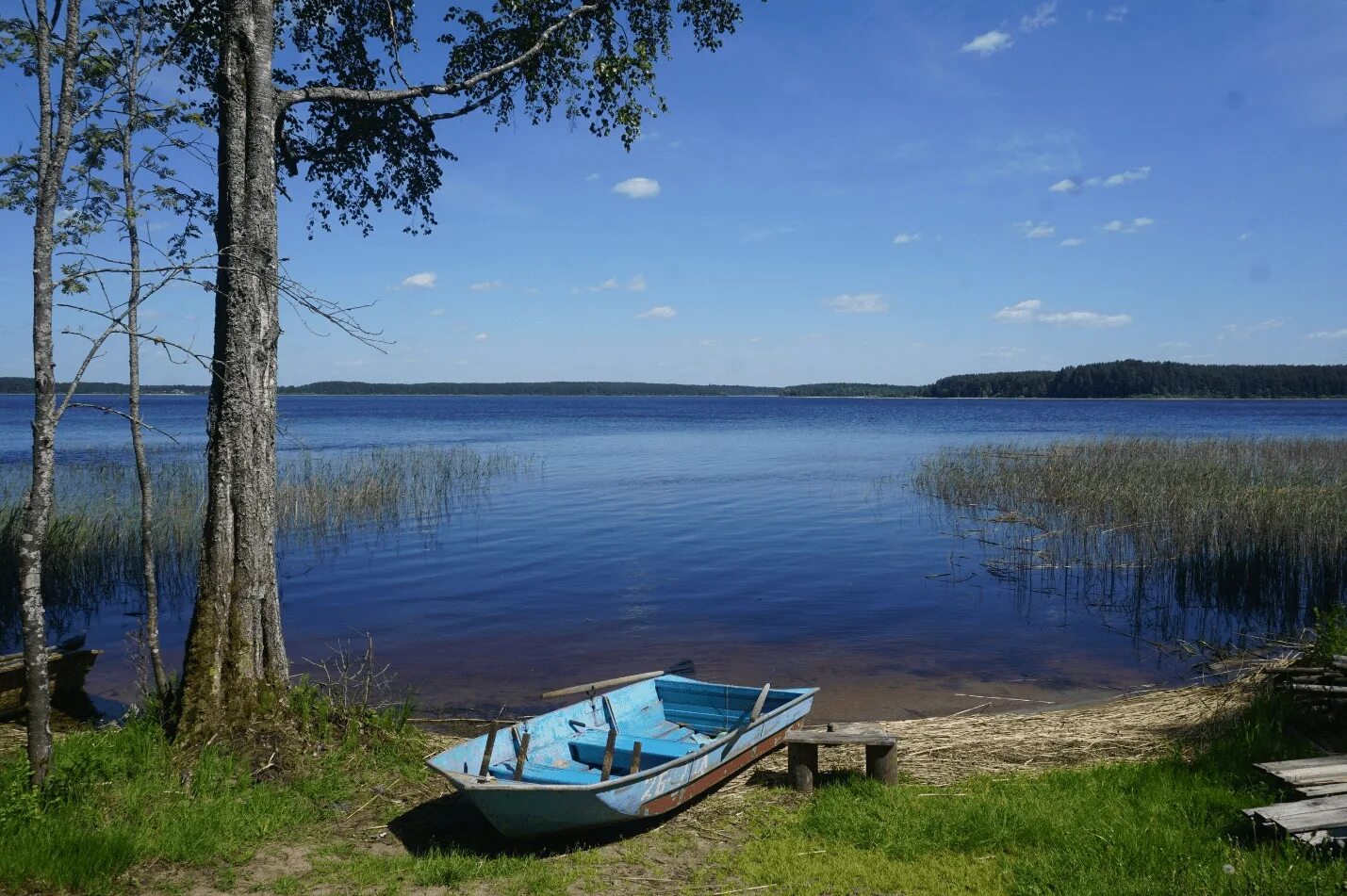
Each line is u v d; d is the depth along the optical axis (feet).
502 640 42.88
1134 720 28.32
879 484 108.47
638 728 26.91
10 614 48.39
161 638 44.11
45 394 18.37
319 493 82.94
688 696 27.86
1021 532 71.92
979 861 18.29
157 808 20.02
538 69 32.91
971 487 93.04
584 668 38.29
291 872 18.24
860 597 51.72
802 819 21.08
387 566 61.11
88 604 51.65
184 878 17.63
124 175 24.11
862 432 236.84
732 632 44.27
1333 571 51.52
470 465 126.82
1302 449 105.91
